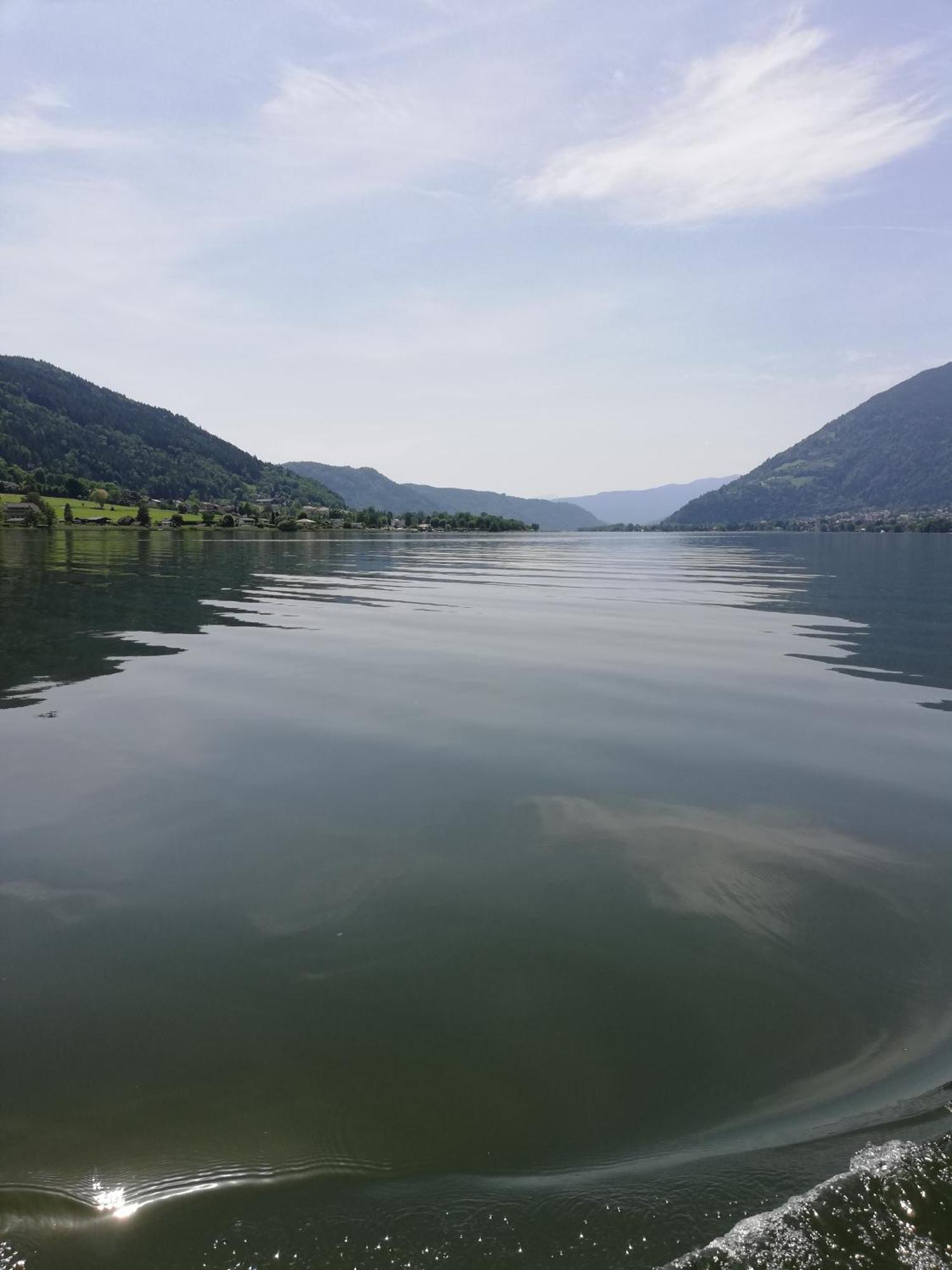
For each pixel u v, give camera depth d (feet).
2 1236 9.56
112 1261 9.24
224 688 39.99
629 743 30.78
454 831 22.17
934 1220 9.59
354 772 27.17
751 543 385.09
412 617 70.33
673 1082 12.47
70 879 19.26
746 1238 9.37
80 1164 10.72
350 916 17.52
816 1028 13.79
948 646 55.67
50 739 30.94
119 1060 12.85
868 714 35.63
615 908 17.90
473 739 31.14
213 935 16.74
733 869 19.81
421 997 14.64
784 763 28.30
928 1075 12.47
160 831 22.07
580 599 89.51
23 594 82.33
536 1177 10.52
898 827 22.49
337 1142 11.16
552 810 23.71
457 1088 12.28
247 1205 10.06
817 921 17.39
